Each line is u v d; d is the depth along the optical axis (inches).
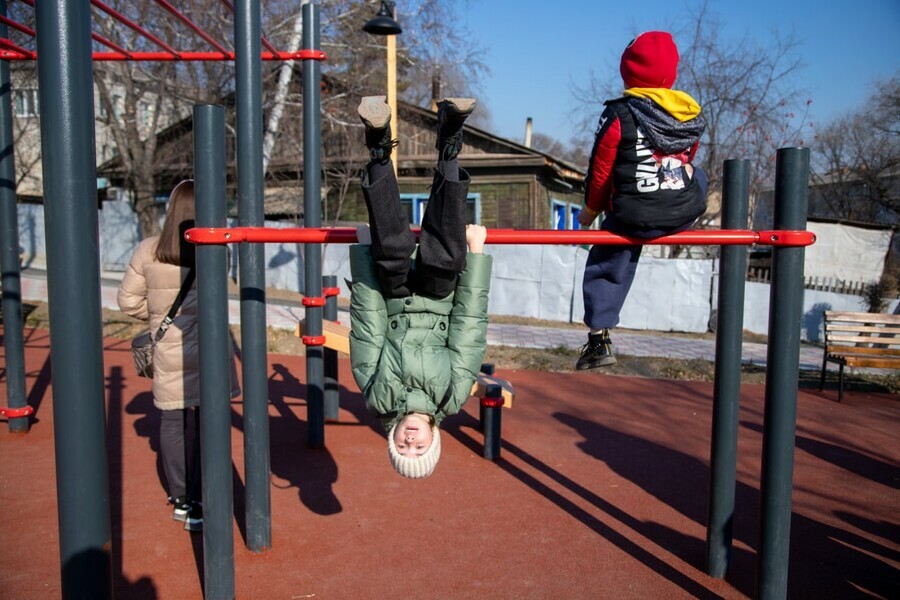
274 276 660.1
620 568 143.5
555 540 156.1
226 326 113.7
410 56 716.7
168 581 132.7
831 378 364.8
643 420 264.5
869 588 138.2
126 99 684.1
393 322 102.1
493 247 577.6
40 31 79.4
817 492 192.9
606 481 195.5
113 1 529.3
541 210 757.9
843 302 568.4
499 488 187.0
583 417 265.6
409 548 150.2
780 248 106.8
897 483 202.7
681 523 167.3
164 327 143.0
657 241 107.7
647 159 104.2
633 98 105.3
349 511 168.7
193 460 152.2
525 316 574.6
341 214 753.6
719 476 138.2
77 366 82.8
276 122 610.5
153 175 724.7
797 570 145.3
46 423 228.7
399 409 96.4
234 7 136.3
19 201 896.9
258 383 142.7
